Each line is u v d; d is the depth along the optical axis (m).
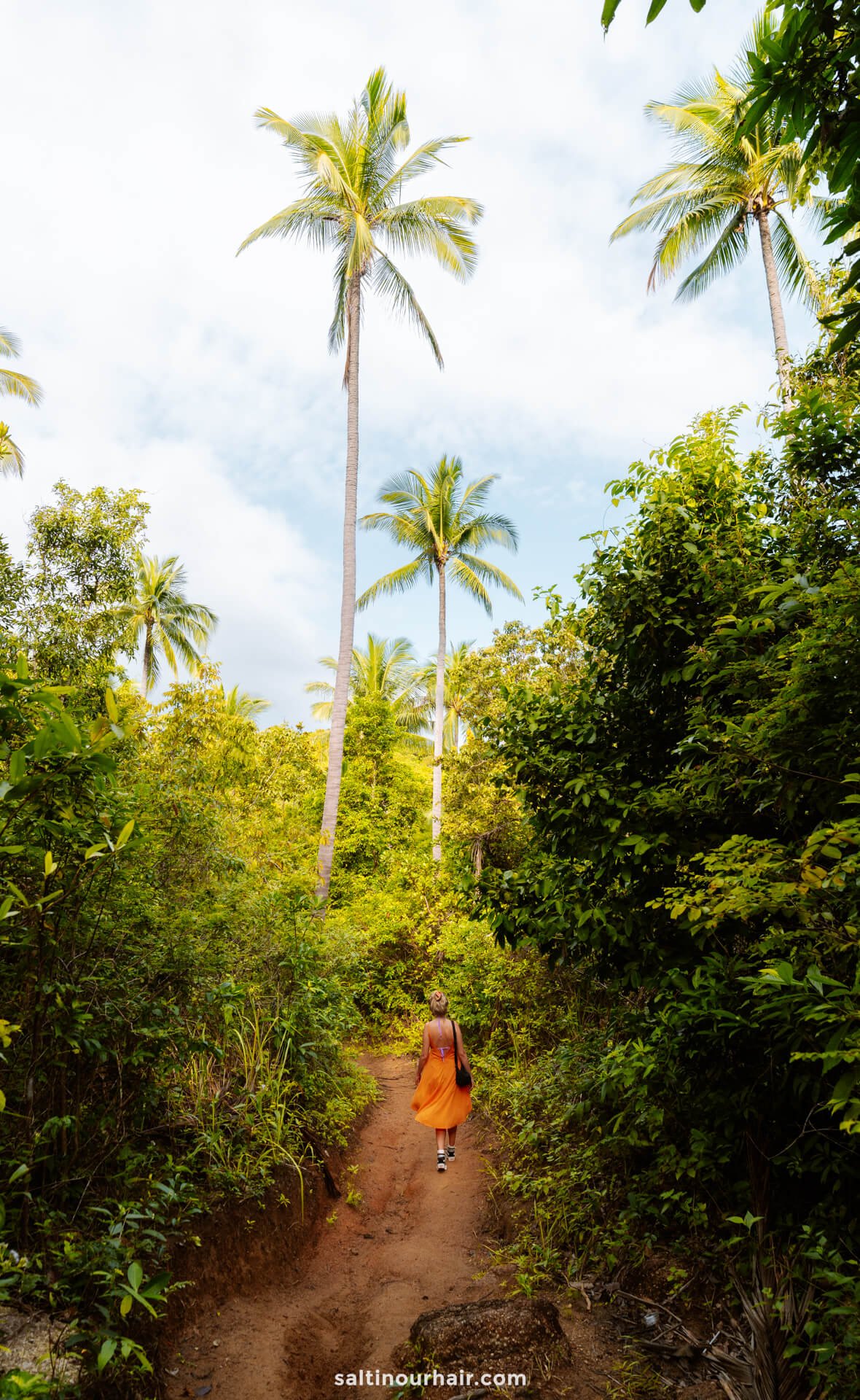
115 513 8.34
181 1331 3.81
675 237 14.20
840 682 3.09
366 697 23.27
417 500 22.98
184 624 30.09
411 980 12.50
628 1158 5.02
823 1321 2.97
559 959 5.03
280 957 6.89
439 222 16.38
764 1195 3.73
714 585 4.12
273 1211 4.94
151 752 7.97
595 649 5.29
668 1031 3.98
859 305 2.35
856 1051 2.33
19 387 17.62
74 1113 3.70
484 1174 6.58
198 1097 5.06
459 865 14.73
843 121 2.17
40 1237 3.22
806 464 4.24
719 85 12.99
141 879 4.61
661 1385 3.43
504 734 5.14
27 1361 2.60
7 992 3.38
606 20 1.95
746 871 2.83
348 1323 4.48
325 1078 7.09
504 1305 3.94
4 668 2.70
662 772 4.60
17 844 2.99
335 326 17.00
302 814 17.52
